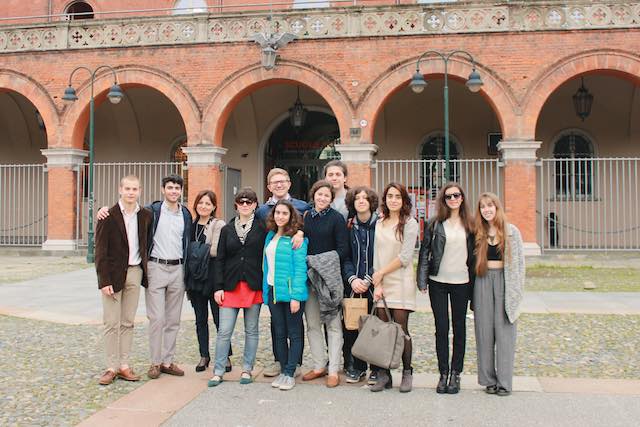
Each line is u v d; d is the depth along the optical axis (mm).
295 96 20875
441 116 20547
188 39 17297
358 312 5598
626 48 15555
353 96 16469
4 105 22297
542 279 13203
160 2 21969
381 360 5289
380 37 16391
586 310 9570
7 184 23000
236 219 6117
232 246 5977
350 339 6043
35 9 22719
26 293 11688
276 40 16547
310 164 22438
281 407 5137
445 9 16156
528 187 15820
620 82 18844
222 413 4984
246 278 5938
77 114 17859
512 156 15891
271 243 5871
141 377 6113
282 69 16797
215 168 17219
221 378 5898
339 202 6094
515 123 15844
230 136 21828
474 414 4918
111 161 22531
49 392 5582
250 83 16969
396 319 5641
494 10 15969
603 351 7055
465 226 5613
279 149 22562
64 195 17969
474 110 20188
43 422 4762
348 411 5020
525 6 15859
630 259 16359
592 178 19344
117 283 5848
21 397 5426
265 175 21844
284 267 5750
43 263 16500
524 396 5395
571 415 4875
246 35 17016
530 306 9922
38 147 23188
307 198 22375
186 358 6949
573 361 6637
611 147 19891
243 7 21328
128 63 17547
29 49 18094
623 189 17188
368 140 16359
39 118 19703
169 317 6234
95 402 5293
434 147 20734
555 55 15766
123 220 5945
